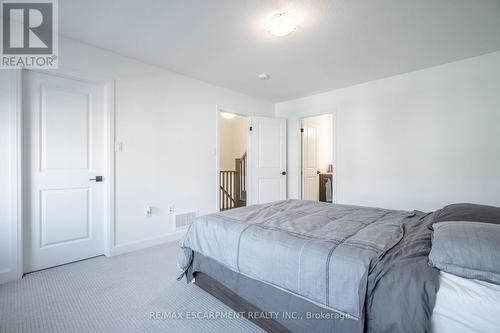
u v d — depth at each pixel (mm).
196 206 3486
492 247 933
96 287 1986
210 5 1874
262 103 4527
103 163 2689
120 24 2145
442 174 2916
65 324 1523
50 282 2062
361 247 1195
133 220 2850
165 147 3148
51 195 2363
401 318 910
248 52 2656
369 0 1791
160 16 2025
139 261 2529
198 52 2666
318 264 1168
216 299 1813
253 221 1749
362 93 3594
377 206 3426
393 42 2410
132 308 1703
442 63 2889
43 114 2316
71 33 2303
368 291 1006
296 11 1929
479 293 874
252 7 1894
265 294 1418
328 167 5816
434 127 2973
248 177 4230
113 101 2682
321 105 4113
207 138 3631
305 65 2984
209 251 1731
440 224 1278
